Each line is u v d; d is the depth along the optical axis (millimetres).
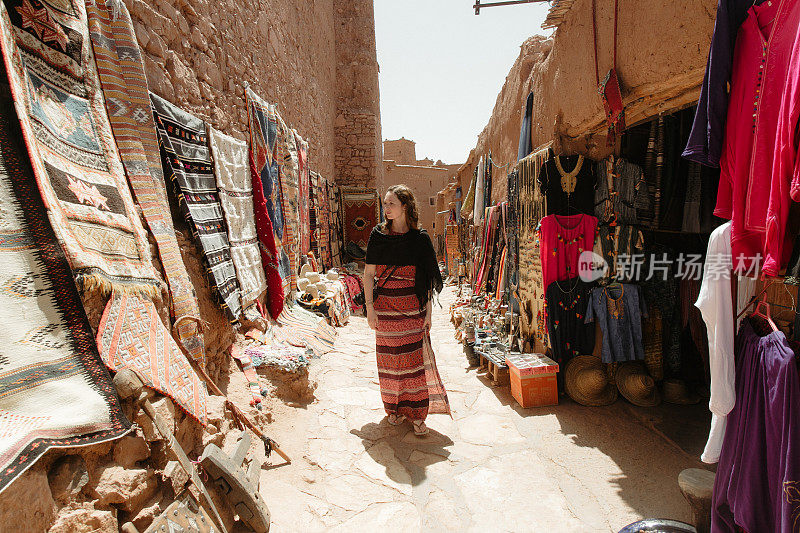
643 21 2773
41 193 1688
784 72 1716
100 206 2162
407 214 3422
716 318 1981
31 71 1870
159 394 2141
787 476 1610
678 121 3887
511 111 7426
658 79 2723
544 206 4227
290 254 6988
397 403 3637
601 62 3357
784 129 1635
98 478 1604
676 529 2156
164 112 3285
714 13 2209
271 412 3535
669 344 4234
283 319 5828
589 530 2377
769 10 1777
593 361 4199
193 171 3754
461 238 13672
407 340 3512
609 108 3277
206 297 3652
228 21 4875
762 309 1938
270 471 2814
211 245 3865
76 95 2225
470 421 3816
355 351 6004
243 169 5094
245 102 5309
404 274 3453
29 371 1485
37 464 1390
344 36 14727
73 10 2271
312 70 10344
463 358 5879
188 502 1880
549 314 4211
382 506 2596
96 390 1679
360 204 14781
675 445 3219
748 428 1831
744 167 1904
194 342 3006
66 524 1411
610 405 3988
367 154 14844
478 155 11172
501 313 5676
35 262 1628
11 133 1677
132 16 2979
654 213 4020
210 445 2283
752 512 1798
